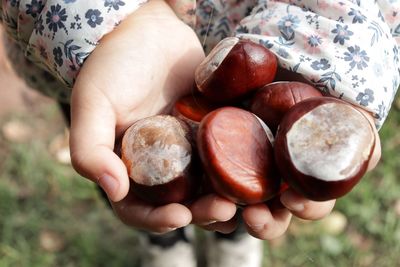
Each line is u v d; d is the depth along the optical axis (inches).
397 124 16.6
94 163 7.4
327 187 7.2
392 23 9.5
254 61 8.4
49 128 17.0
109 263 14.5
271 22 9.3
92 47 9.0
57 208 15.4
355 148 7.3
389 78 8.9
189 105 8.9
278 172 7.7
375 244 14.6
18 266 14.2
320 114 7.5
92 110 8.2
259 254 14.1
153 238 13.2
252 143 7.7
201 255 14.8
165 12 9.6
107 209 15.3
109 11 9.0
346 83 8.6
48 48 9.2
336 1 8.9
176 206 7.6
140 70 8.7
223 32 10.5
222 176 7.4
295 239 14.8
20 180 15.8
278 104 8.2
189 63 9.5
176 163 7.8
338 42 8.8
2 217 15.0
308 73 8.8
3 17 10.0
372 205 15.1
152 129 8.0
